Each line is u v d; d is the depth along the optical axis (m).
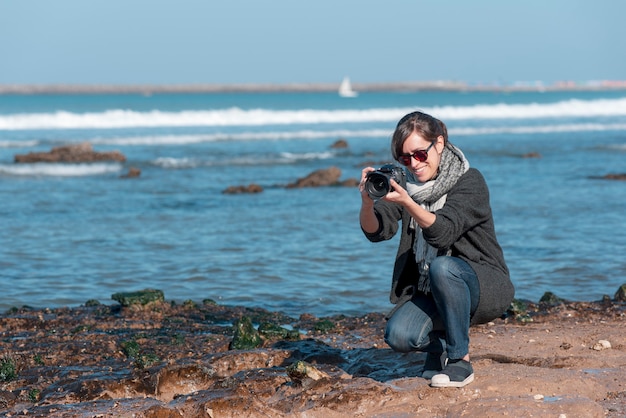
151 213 15.91
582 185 20.23
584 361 5.19
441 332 4.62
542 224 14.06
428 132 4.18
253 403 4.47
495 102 103.56
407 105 90.25
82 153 27.41
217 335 6.73
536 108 59.94
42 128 41.88
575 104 62.09
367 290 9.35
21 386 5.33
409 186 4.31
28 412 4.48
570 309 7.50
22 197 18.39
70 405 4.61
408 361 5.46
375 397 4.45
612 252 11.48
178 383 5.27
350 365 5.66
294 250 11.79
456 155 4.29
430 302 4.45
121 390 5.13
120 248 12.02
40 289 9.41
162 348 6.30
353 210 16.36
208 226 14.16
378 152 31.48
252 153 31.19
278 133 40.56
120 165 26.56
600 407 4.17
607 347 5.66
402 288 4.53
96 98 136.75
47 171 24.81
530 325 6.63
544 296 8.25
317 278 9.97
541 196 18.02
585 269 10.34
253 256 11.35
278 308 8.53
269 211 16.23
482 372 4.77
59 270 10.46
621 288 8.12
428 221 4.03
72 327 7.24
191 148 33.06
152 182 22.06
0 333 7.00
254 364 5.69
